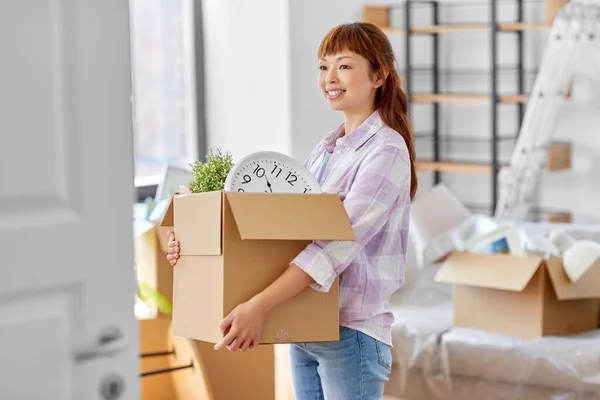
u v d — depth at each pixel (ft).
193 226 7.32
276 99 17.21
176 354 11.25
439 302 13.92
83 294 5.24
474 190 20.51
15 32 4.85
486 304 12.51
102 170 5.28
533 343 11.86
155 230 11.15
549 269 11.94
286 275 6.98
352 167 7.73
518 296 12.23
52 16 5.01
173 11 17.48
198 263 7.31
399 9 20.33
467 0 20.35
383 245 7.72
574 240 12.94
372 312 7.66
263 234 6.75
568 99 18.85
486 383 12.10
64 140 5.11
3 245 4.86
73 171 5.17
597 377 11.41
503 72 20.08
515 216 17.08
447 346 12.32
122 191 5.39
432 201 13.91
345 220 7.09
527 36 19.74
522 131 16.83
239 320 6.86
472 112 20.56
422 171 20.80
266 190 7.36
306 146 17.53
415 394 12.64
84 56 5.17
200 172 7.85
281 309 7.07
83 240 5.21
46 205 5.06
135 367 5.51
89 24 5.18
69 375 5.21
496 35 18.61
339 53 7.95
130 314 5.47
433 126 20.90
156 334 11.28
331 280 7.09
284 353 14.10
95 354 5.28
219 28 17.61
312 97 17.62
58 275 5.10
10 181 4.88
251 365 11.25
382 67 7.95
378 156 7.57
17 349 4.97
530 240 13.10
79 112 5.17
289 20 16.98
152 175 17.35
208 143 17.93
